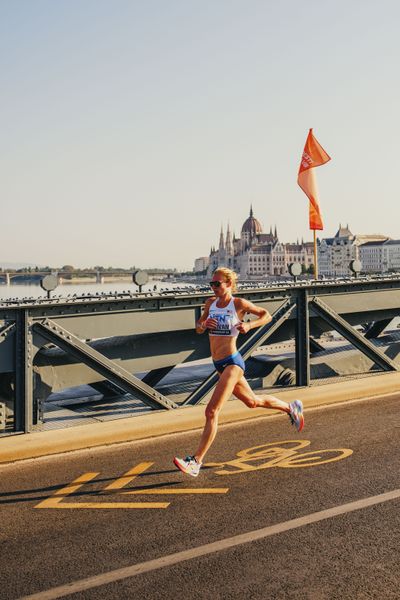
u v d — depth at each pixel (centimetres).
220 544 379
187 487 493
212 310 530
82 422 733
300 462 553
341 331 973
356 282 970
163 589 325
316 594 317
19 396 688
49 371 744
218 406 510
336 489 476
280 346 1223
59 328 708
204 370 1047
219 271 524
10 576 344
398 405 800
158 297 773
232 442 634
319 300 939
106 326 745
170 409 798
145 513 437
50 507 456
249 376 977
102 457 594
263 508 439
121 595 320
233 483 500
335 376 1015
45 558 366
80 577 340
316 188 1168
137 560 360
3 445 637
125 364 802
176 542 384
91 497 477
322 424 704
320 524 407
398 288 1046
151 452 607
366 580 330
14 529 414
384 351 1079
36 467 566
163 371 911
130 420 737
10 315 678
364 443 613
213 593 320
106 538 394
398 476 503
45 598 318
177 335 840
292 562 353
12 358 684
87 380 776
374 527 400
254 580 333
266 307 879
